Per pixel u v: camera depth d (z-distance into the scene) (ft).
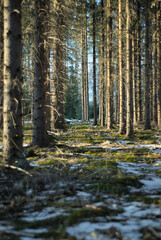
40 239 4.86
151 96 67.41
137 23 54.13
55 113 44.16
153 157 19.92
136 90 67.62
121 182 10.62
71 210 6.98
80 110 126.93
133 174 12.96
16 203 7.80
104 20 55.21
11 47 13.58
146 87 52.03
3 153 13.73
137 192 9.20
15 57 13.69
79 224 5.72
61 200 8.09
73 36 32.24
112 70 52.31
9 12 13.51
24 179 10.58
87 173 12.84
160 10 51.70
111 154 21.11
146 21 50.80
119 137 38.60
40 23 22.88
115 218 6.14
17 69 13.76
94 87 68.44
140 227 5.47
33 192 9.18
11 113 13.51
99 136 39.68
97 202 7.80
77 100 117.70
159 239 4.77
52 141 27.30
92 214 6.44
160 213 6.37
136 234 5.08
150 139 35.32
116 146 27.14
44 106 24.03
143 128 53.47
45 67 26.40
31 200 8.11
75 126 62.90
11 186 9.91
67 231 5.26
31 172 11.89
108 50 51.72
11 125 13.66
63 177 11.63
